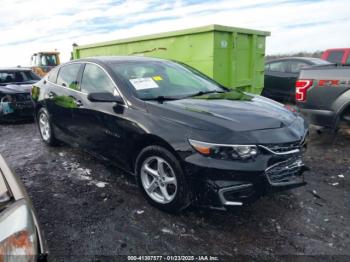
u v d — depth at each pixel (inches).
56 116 198.7
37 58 693.3
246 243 112.7
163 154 124.7
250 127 118.3
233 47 270.4
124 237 115.7
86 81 171.9
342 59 414.3
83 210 134.6
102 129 154.9
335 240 114.7
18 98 302.4
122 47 337.4
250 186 113.3
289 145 120.5
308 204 140.3
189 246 110.8
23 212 68.7
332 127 205.6
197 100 143.1
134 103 139.6
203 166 112.6
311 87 210.1
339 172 175.3
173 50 284.8
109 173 173.5
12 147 228.5
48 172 177.0
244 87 297.4
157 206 133.0
